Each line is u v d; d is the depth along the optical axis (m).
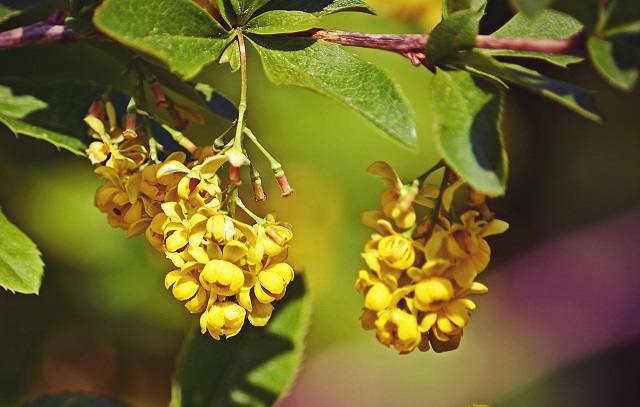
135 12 0.37
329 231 0.70
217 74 0.60
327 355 0.80
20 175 0.58
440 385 0.87
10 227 0.40
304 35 0.39
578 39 0.37
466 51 0.37
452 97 0.37
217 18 0.39
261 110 0.65
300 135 0.66
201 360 0.41
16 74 0.52
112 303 0.61
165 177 0.38
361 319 0.39
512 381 0.94
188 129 0.55
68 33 0.41
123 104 0.42
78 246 0.60
